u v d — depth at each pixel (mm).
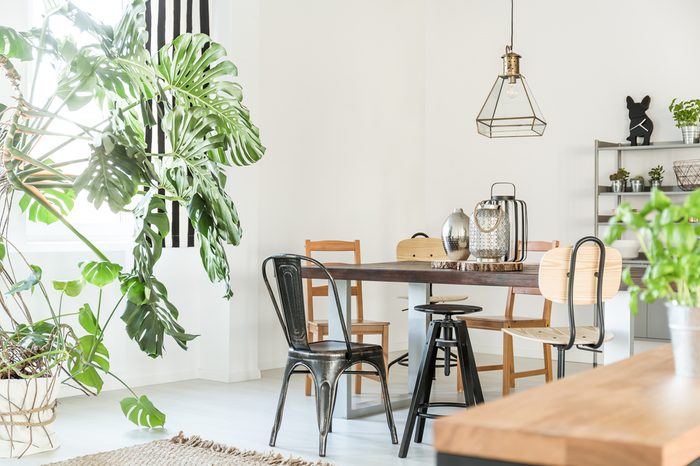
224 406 4555
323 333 4742
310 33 6242
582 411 1036
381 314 6883
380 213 6867
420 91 7289
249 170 5520
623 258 5867
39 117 3535
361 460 3445
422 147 7309
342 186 6520
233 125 4012
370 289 6781
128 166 3367
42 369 3592
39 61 3621
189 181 3984
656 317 5773
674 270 1223
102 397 4762
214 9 5484
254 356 5520
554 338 3471
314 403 4660
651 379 1263
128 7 3543
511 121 4391
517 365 6172
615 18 6324
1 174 3525
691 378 1270
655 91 6145
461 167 7133
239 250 5434
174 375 5375
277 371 5789
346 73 6559
